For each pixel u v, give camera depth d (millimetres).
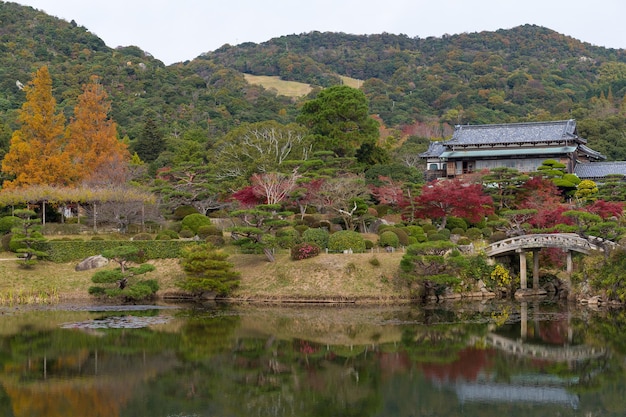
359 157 99625
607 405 34000
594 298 59938
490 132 103312
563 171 91062
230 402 34688
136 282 63312
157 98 155250
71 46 185750
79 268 65812
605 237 58375
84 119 88250
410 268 59594
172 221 79438
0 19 187625
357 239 66125
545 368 40438
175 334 48750
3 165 82812
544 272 68938
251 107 162750
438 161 108500
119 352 44000
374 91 199125
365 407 34062
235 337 48000
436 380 38312
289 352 44250
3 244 69312
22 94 149375
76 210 86500
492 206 81188
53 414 32531
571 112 160125
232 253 67938
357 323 52250
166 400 34938
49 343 45969
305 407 34125
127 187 78562
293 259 64375
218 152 97000
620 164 98625
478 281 64438
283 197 74062
